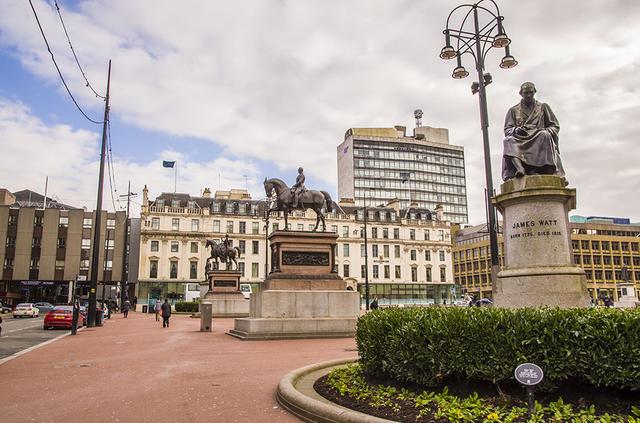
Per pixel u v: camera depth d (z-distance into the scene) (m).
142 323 35.03
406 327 7.32
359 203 141.88
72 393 9.02
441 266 93.12
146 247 78.00
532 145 9.58
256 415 7.27
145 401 8.27
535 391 6.25
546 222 9.12
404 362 7.21
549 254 8.98
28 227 77.88
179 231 79.62
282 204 21.94
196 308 55.41
